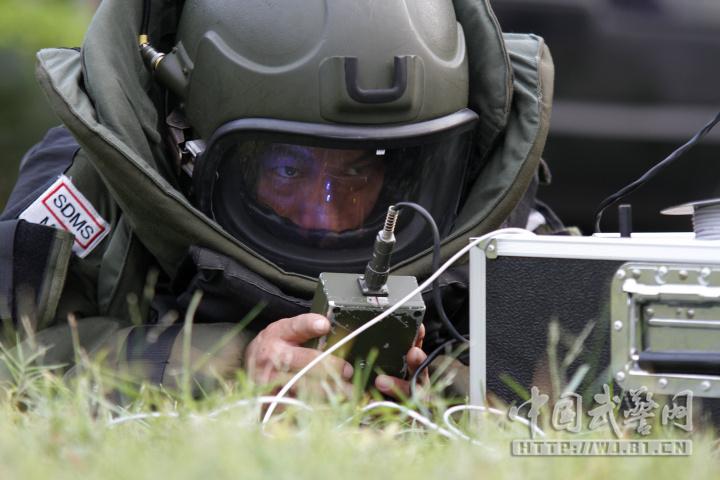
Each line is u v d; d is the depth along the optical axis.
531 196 9.70
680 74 15.70
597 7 15.58
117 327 8.58
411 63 8.16
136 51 8.86
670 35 15.60
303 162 8.35
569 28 15.62
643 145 15.88
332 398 6.61
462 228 8.58
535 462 5.83
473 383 7.14
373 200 8.48
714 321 6.77
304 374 7.20
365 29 8.16
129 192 8.13
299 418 6.50
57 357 8.27
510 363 7.09
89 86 8.45
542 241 6.98
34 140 23.62
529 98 8.88
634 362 6.89
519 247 7.03
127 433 6.38
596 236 7.76
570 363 6.99
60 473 5.41
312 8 8.23
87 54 8.55
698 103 15.73
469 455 5.83
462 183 8.84
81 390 6.73
